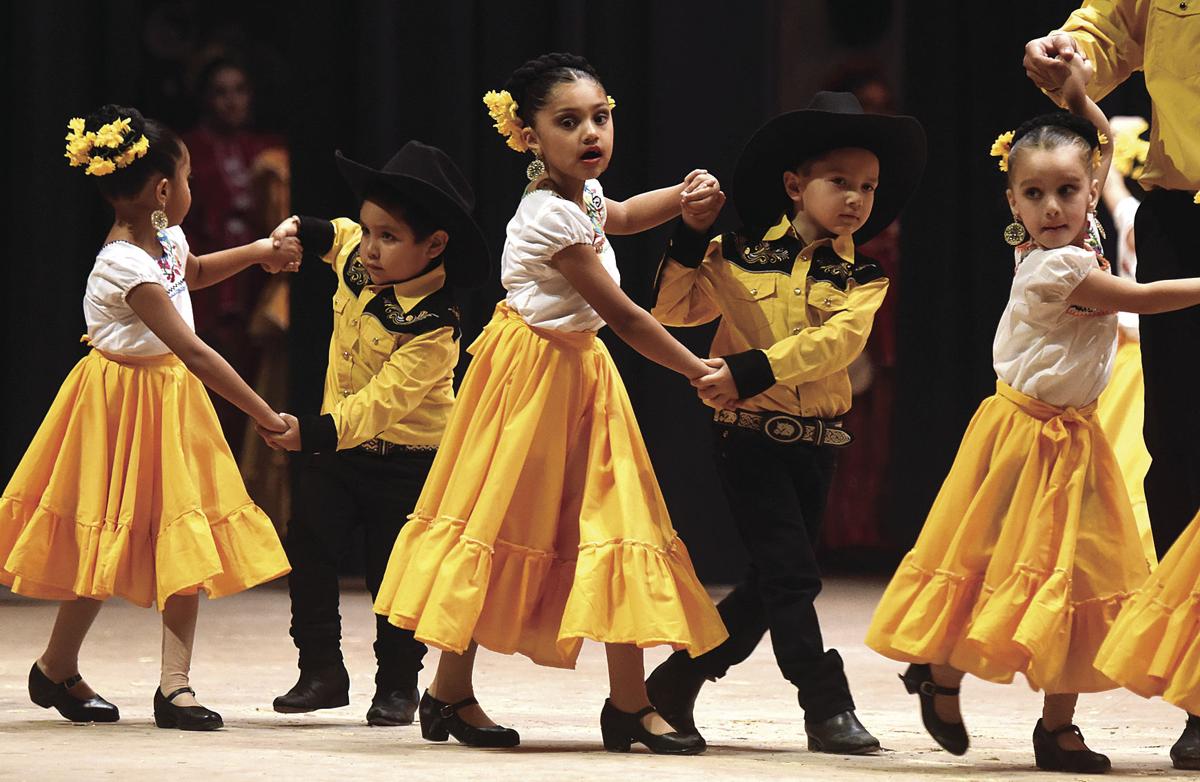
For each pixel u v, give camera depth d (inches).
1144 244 394.9
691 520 825.5
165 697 390.6
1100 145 364.5
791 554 366.6
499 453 354.9
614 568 347.9
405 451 423.5
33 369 824.9
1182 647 326.0
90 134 395.5
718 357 386.0
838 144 373.7
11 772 304.0
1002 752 372.5
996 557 336.5
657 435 823.7
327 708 428.1
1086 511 341.7
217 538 396.8
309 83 845.8
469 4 826.2
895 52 1011.3
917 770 331.6
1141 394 548.7
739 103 835.4
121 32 855.7
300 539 424.5
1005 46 949.2
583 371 363.9
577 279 355.6
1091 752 340.2
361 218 418.0
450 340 418.0
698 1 831.1
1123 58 404.2
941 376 957.8
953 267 957.8
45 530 392.8
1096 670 335.6
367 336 420.2
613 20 830.5
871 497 984.3
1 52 831.1
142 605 391.2
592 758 340.2
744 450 372.2
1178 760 344.8
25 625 639.1
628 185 836.0
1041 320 340.2
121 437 394.0
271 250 440.8
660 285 380.5
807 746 375.2
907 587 343.6
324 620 422.9
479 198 829.8
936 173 954.7
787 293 372.8
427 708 374.3
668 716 376.5
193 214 856.3
